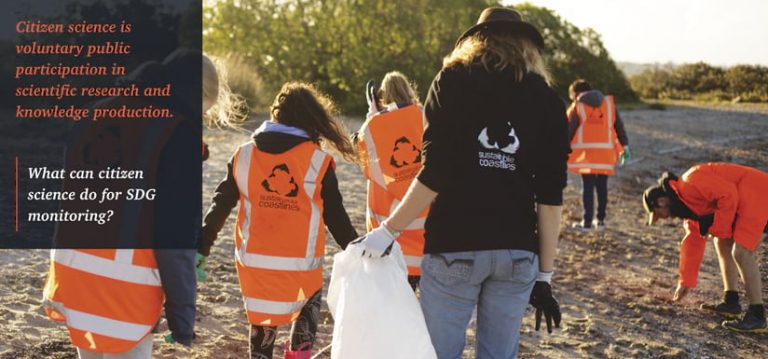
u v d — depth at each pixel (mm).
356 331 3354
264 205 4055
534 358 5336
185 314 3131
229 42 20984
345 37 21500
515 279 3232
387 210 5109
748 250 6113
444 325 3273
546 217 3344
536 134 3258
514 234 3209
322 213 4145
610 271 7777
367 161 5109
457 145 3199
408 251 5047
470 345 5430
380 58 21312
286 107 4074
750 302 6191
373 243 3324
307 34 21531
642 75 42344
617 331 6023
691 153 17266
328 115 4133
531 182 3307
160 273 3111
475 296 3256
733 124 23781
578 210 10766
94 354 3285
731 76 39938
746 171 6148
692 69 41312
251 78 18656
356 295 3375
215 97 3289
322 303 5926
